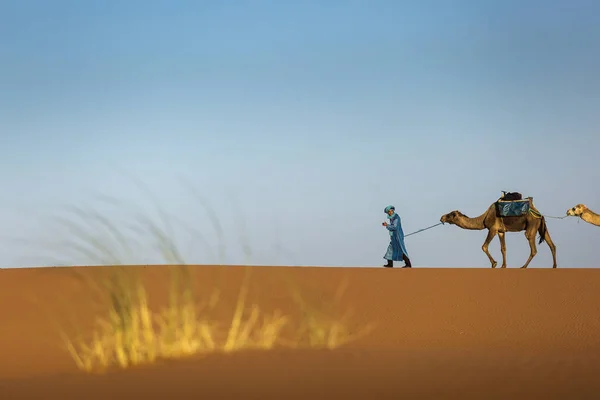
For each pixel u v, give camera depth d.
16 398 11.32
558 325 28.09
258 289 32.97
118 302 16.28
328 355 14.70
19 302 29.95
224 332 20.45
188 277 17.73
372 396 10.84
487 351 15.98
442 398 10.56
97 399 11.18
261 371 12.97
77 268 35.66
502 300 31.89
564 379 11.48
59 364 15.89
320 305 30.53
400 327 27.75
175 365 13.98
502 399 10.38
